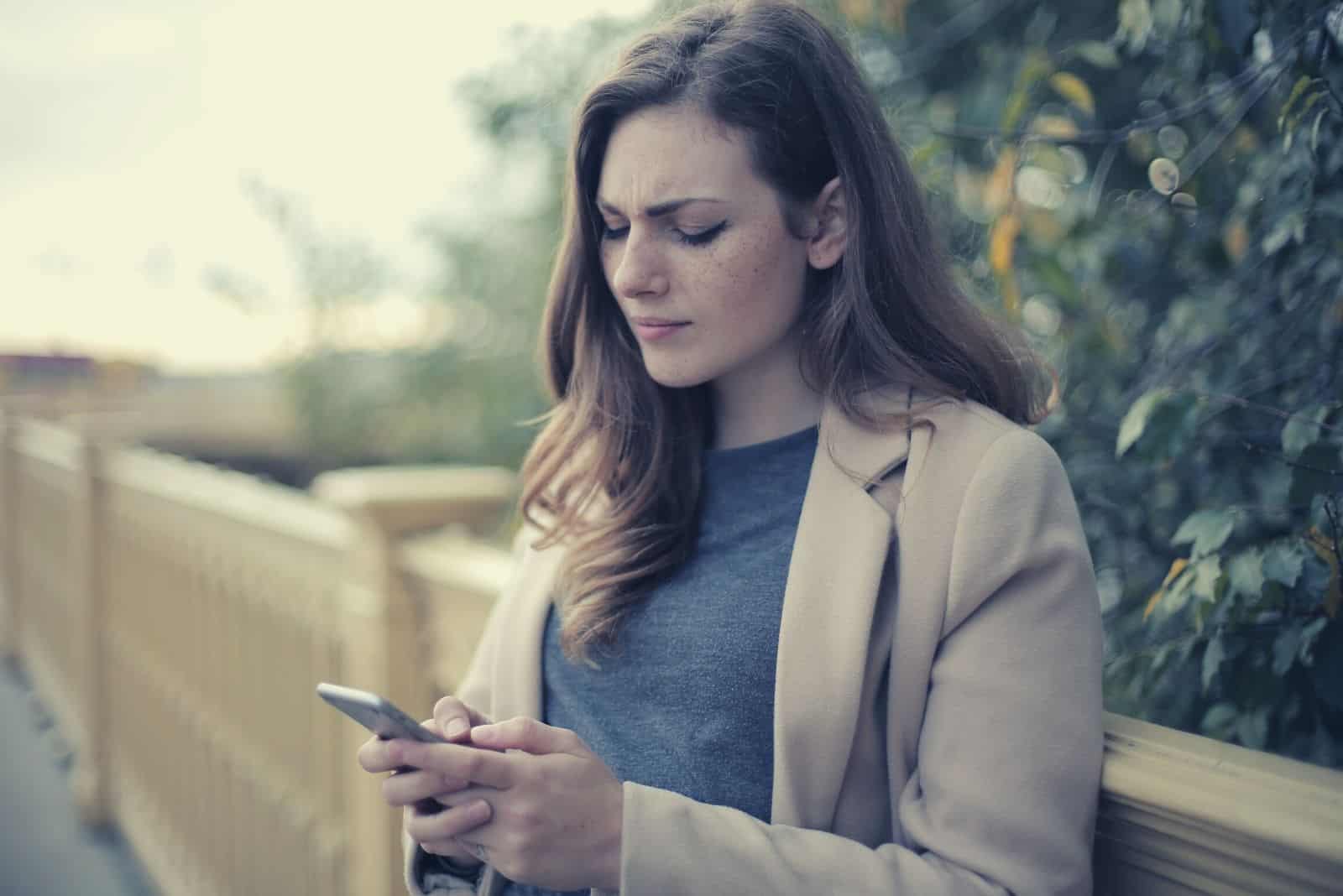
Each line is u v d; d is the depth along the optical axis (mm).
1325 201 1397
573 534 1271
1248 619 1318
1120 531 1822
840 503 1034
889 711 975
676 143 1038
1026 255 1887
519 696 1232
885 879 876
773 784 1011
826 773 972
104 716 4156
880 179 1103
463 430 5844
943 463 1001
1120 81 2049
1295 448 1269
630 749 1105
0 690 5805
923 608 958
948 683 926
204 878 3182
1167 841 896
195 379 7199
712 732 1038
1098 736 911
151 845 3619
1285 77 1454
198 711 3248
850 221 1087
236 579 2924
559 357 1349
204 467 3426
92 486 4254
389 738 970
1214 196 1640
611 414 1260
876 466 1034
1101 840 965
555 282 1295
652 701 1093
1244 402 1361
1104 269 1900
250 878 2885
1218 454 1677
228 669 3000
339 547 2244
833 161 1098
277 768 2713
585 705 1166
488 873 1119
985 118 2172
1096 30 2141
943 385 1071
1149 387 1772
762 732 1023
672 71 1055
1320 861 768
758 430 1180
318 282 6348
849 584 987
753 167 1044
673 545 1148
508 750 969
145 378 7266
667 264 1064
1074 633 919
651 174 1043
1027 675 900
